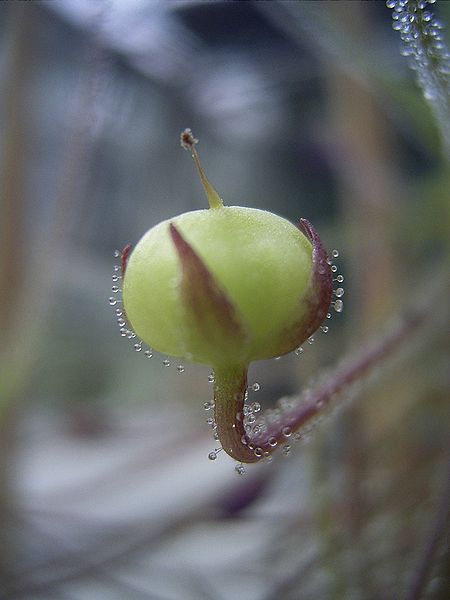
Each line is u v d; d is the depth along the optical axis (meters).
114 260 0.07
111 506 0.05
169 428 0.06
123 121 0.07
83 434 0.06
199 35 0.07
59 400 0.08
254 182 0.08
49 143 0.06
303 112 0.07
